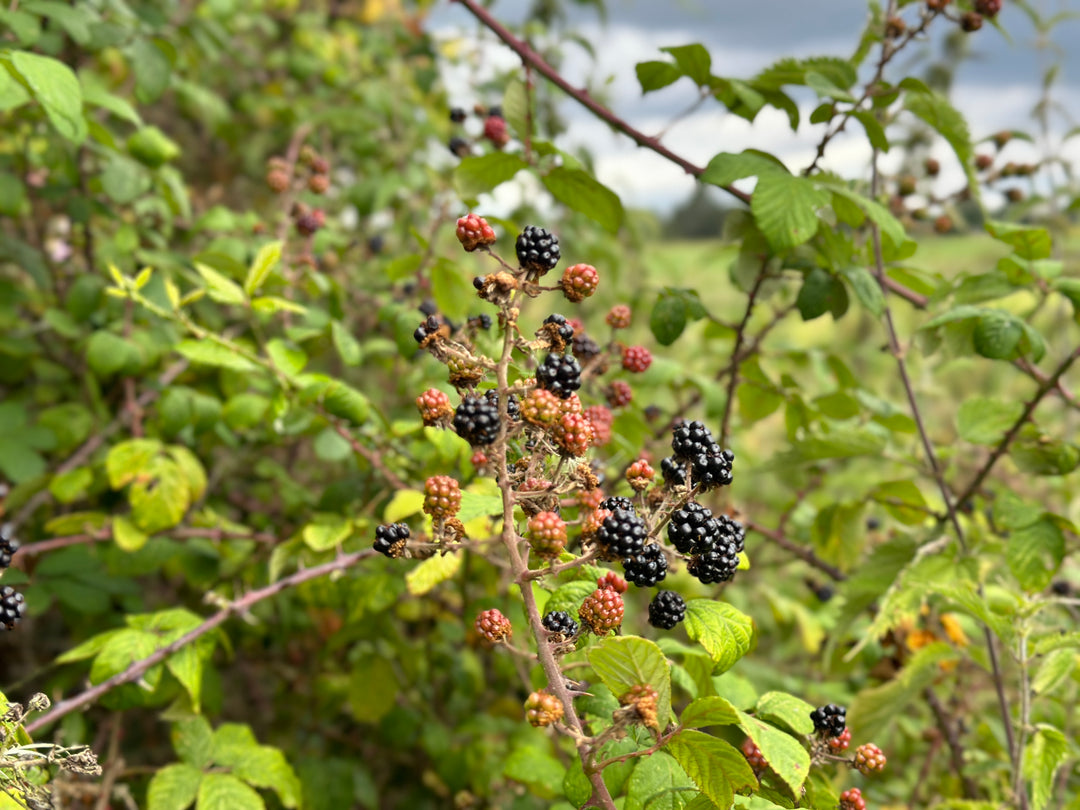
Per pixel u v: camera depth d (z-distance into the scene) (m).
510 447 0.44
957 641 0.77
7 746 0.42
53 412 0.87
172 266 0.86
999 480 1.00
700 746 0.37
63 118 0.52
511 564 0.39
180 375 0.96
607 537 0.37
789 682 0.84
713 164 0.58
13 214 0.84
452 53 1.39
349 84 1.31
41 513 0.93
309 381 0.67
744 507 1.13
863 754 0.42
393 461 0.75
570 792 0.42
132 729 1.03
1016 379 1.40
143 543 0.72
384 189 1.10
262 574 0.84
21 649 1.03
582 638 0.40
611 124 0.65
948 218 0.85
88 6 0.83
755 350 0.73
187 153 1.49
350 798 0.79
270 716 1.07
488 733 0.82
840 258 0.64
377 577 0.70
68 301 0.85
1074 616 0.77
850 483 1.07
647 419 0.83
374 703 0.81
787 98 0.63
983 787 0.76
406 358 0.71
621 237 1.44
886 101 0.64
